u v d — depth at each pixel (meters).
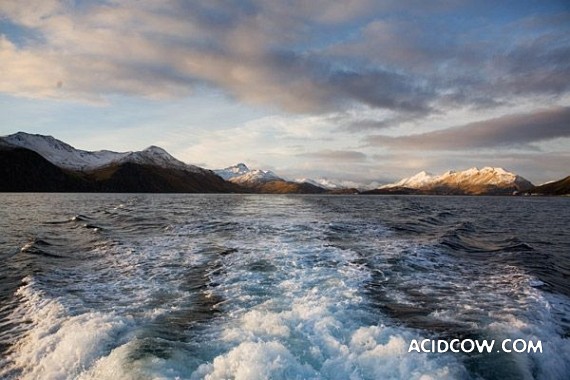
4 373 7.53
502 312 10.45
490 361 7.62
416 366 7.07
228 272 14.16
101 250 19.23
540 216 51.47
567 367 7.65
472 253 19.52
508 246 22.28
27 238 23.98
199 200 95.88
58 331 9.05
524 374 7.23
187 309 10.59
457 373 7.03
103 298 11.73
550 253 21.16
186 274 14.38
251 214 41.75
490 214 53.53
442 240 22.67
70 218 37.25
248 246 19.45
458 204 94.94
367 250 18.72
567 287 13.74
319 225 29.14
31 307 11.11
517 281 13.80
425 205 81.94
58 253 18.70
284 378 6.39
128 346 7.90
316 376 6.52
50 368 7.48
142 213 43.28
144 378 6.60
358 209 56.19
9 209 52.06
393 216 41.97
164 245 20.31
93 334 8.58
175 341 8.30
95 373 7.07
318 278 13.20
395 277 13.91
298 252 17.69
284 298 11.02
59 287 12.93
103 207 57.53
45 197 108.38
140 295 11.98
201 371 6.75
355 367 6.86
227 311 10.23
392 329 8.76
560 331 9.41
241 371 6.49
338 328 8.63
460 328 9.23
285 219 34.81
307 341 7.79
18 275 14.75
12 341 8.97
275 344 7.34
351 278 13.33
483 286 13.11
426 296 11.85
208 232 25.19
